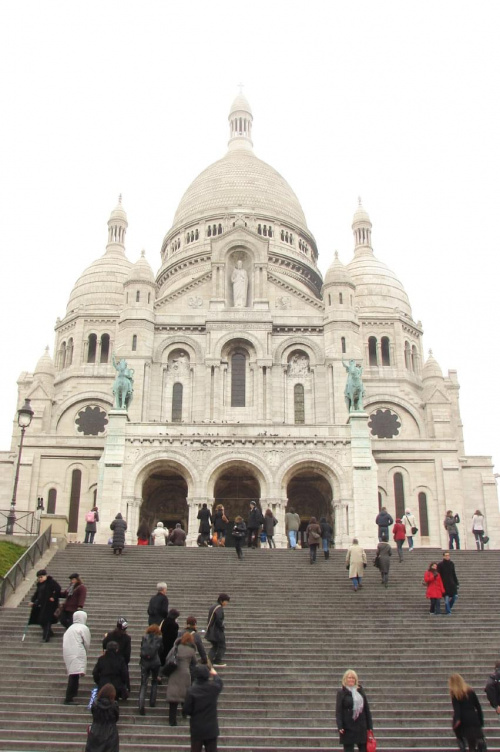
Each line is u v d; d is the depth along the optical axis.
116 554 38.97
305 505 61.81
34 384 73.88
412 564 38.19
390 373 77.56
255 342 64.12
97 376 76.25
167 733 20.89
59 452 65.88
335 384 63.09
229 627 29.28
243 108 107.94
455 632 29.06
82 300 82.19
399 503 65.06
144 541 47.66
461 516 64.25
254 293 66.62
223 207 88.75
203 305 68.12
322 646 27.58
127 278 66.88
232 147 104.06
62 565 36.94
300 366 65.31
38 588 27.64
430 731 21.66
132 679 24.38
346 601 32.53
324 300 67.06
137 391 62.38
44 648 26.55
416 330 82.44
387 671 25.61
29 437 66.06
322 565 37.97
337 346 64.25
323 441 55.34
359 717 17.50
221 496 60.84
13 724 21.36
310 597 33.00
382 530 39.69
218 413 61.94
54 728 21.28
